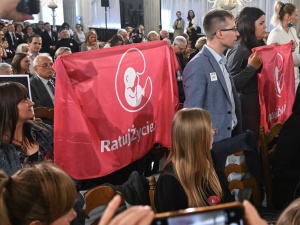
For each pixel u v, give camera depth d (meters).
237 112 2.39
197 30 12.97
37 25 12.69
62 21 14.66
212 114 2.24
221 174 1.74
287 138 2.18
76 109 1.80
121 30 8.71
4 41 8.16
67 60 1.79
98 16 15.51
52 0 13.13
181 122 1.56
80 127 1.81
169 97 2.18
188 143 1.55
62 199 0.95
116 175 2.45
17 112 1.79
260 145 2.38
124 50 1.98
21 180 0.94
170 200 1.57
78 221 1.45
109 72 1.91
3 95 1.77
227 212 0.64
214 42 2.28
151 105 2.12
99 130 1.89
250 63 2.46
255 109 2.68
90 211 1.53
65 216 0.99
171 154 1.63
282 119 2.89
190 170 1.56
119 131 1.96
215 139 2.24
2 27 9.55
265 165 2.36
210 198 1.58
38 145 1.96
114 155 1.95
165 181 1.58
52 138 2.01
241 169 2.11
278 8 3.54
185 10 14.44
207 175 1.59
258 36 2.65
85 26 15.55
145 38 11.48
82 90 1.83
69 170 1.82
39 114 3.08
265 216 2.11
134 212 0.58
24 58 4.59
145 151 2.12
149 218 0.58
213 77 2.23
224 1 8.58
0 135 1.77
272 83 2.72
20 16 5.93
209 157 1.60
